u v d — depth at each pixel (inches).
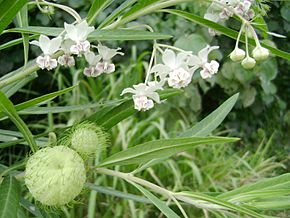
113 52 11.1
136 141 30.2
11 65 34.9
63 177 8.6
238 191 11.0
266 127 40.6
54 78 34.1
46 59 9.9
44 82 35.8
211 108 40.8
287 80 41.6
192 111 36.4
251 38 11.4
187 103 35.8
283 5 32.0
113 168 27.6
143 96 10.3
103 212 28.6
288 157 36.2
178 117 35.9
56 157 8.8
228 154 35.2
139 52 36.8
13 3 8.7
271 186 11.0
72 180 8.7
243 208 9.6
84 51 9.7
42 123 34.1
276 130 40.5
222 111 12.0
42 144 12.3
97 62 11.1
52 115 30.8
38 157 8.8
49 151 9.0
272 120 40.6
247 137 39.9
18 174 10.8
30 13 32.2
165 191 10.3
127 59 36.5
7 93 12.4
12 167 10.5
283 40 35.8
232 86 36.7
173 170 28.7
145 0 10.3
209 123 11.9
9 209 9.0
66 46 10.1
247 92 37.3
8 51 34.5
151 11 10.6
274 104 40.5
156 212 28.4
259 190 10.6
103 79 33.9
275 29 34.3
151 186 10.4
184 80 10.1
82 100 32.5
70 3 32.0
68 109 11.9
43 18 32.1
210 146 32.9
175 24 35.4
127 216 27.7
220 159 32.1
